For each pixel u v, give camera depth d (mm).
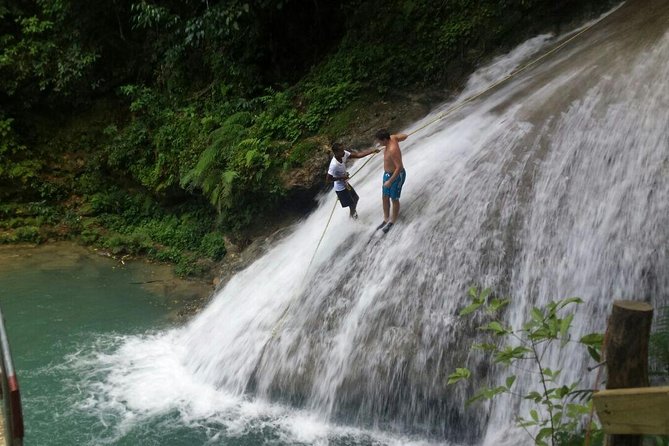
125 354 9953
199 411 8461
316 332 8891
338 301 9047
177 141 14719
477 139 9867
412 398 7941
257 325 9484
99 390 8906
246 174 12102
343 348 8539
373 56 12648
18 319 11062
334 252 9727
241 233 12844
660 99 8352
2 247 14484
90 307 11641
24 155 16547
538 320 4434
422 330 8203
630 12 10836
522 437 7051
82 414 8320
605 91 9055
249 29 14820
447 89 12078
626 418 3283
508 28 12039
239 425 8133
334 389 8320
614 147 8250
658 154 7828
